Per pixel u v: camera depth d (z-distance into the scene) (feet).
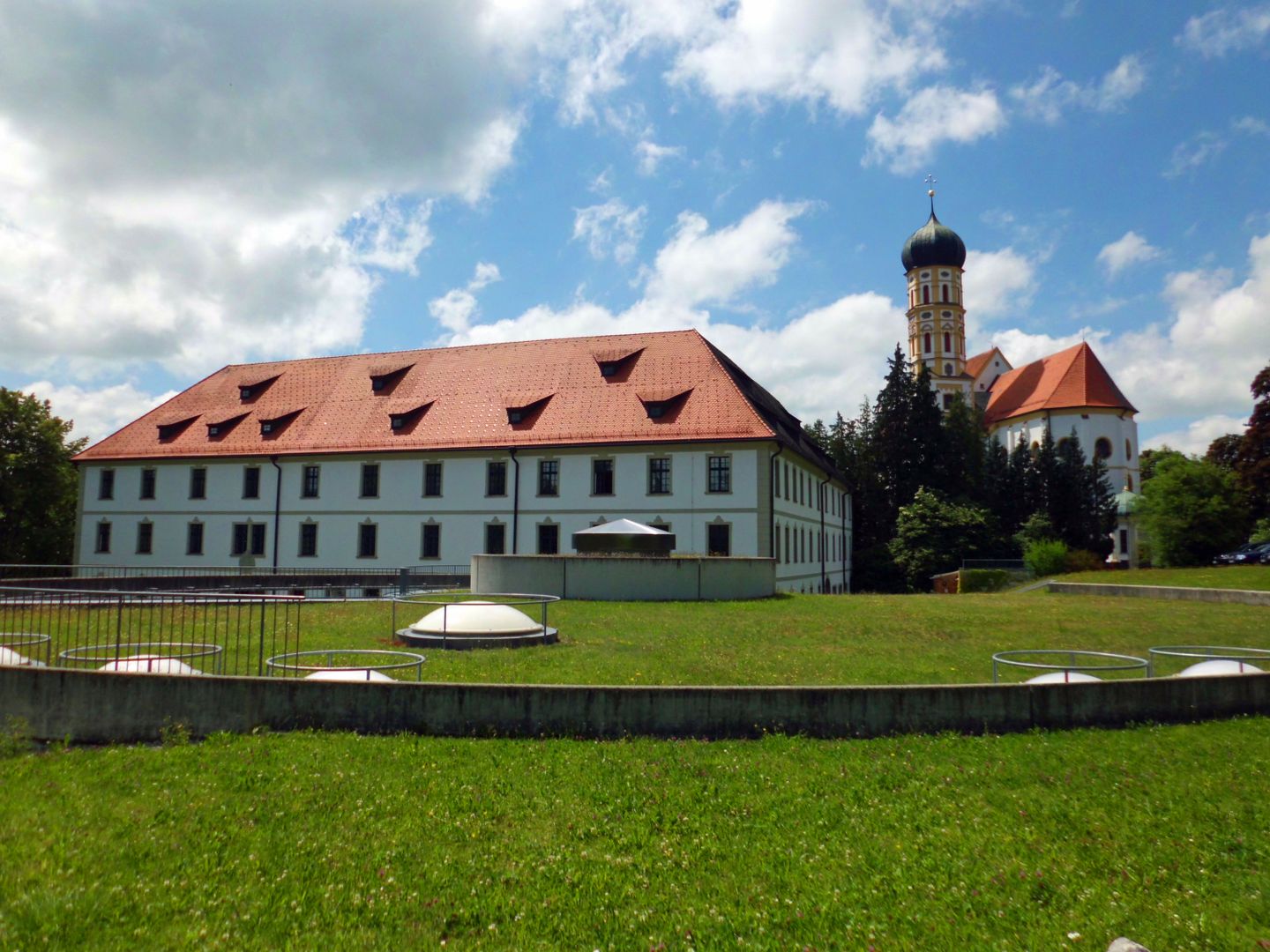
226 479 166.50
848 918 19.67
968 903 20.43
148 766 29.78
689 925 19.25
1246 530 171.22
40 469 185.47
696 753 31.68
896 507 204.13
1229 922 19.53
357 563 156.04
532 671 45.73
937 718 34.91
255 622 66.54
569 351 165.17
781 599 94.89
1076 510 227.61
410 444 155.02
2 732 33.24
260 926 19.02
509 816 25.58
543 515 146.41
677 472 140.15
